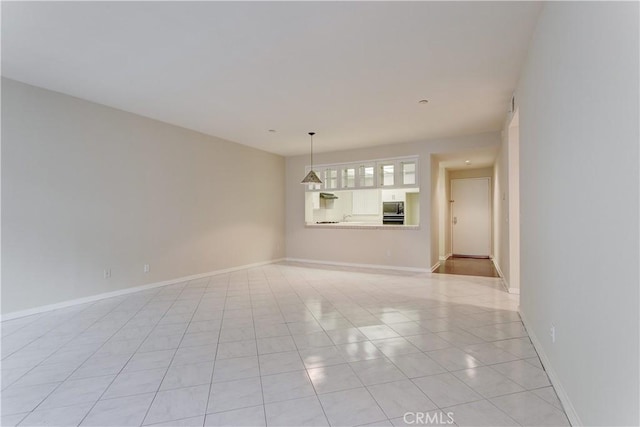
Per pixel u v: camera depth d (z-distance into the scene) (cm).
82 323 338
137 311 379
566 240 183
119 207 453
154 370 235
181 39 275
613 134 124
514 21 249
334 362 246
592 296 146
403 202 815
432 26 256
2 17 242
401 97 406
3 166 348
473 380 217
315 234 755
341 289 487
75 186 407
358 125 529
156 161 502
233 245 643
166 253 516
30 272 366
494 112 462
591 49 145
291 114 474
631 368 111
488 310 376
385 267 669
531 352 261
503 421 173
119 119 454
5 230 349
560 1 192
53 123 387
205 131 567
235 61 314
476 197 838
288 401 195
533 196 272
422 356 255
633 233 109
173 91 389
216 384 215
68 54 301
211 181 596
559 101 194
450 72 338
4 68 330
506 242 485
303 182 607
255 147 696
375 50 293
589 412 149
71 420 178
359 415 180
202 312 375
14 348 275
